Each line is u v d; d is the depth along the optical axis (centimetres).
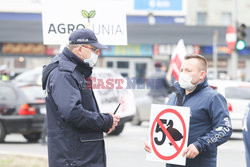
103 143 1001
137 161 2245
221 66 7894
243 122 990
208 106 1054
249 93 3098
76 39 980
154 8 7625
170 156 1054
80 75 978
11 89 2880
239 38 4309
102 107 2781
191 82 1057
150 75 3544
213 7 8906
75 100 943
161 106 1070
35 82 4341
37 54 7394
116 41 1307
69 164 962
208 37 7712
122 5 1311
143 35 7300
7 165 1822
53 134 970
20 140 3098
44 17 1280
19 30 7288
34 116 2842
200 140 1031
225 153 2544
